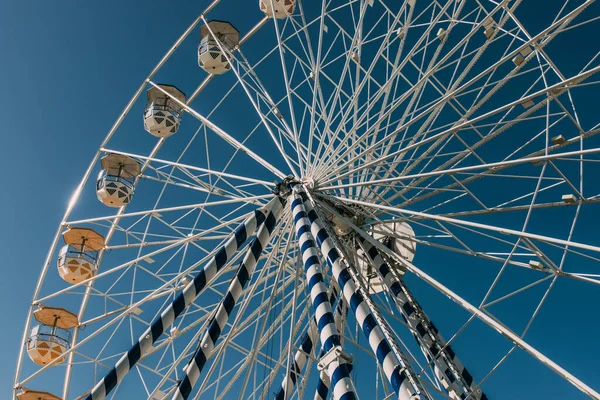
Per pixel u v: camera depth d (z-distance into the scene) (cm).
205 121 1891
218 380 1711
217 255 1571
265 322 1538
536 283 1358
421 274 1438
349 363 1095
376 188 1812
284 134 1803
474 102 1564
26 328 2055
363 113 1722
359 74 1836
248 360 1650
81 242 2147
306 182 1662
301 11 1880
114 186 2111
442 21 1692
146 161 2086
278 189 1650
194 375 1432
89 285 2102
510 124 1491
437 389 1136
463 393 1445
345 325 1734
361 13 1809
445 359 1462
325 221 1523
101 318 1978
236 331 1683
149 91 2184
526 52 1451
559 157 1336
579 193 1391
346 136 1714
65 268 2105
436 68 1554
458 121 1582
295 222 1491
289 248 1722
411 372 1103
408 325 1474
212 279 1588
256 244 1552
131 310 1745
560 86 1319
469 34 1537
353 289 1279
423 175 1458
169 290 1814
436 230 1614
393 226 1869
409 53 1691
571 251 1341
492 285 1298
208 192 1919
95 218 2003
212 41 2162
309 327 1773
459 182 1516
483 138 1535
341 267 1333
